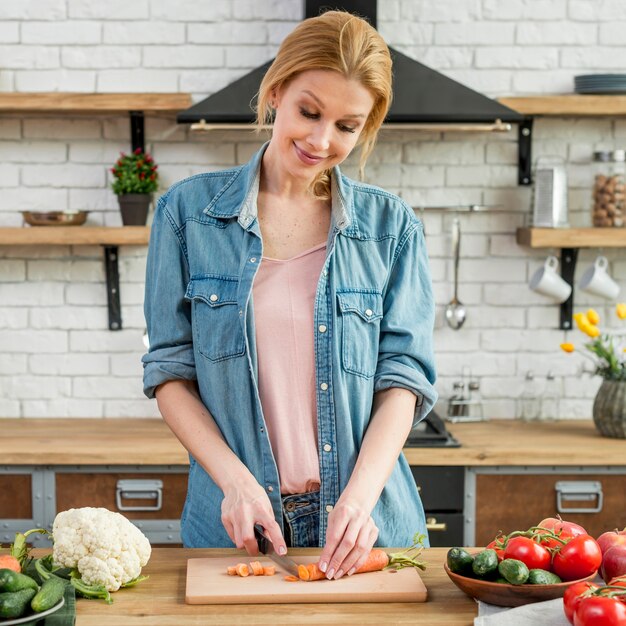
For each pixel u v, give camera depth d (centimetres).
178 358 187
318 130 168
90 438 332
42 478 315
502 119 324
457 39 367
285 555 168
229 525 169
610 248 374
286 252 188
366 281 189
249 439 182
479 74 367
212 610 153
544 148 370
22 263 367
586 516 320
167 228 190
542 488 319
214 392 184
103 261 369
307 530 183
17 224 366
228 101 325
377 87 168
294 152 173
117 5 362
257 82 331
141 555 164
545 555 156
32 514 316
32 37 362
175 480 317
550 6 367
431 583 165
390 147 368
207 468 177
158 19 363
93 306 370
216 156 367
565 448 319
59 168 365
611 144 371
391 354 192
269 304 184
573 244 346
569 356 375
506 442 328
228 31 363
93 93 344
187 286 188
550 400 369
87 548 159
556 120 369
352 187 194
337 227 187
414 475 316
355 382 186
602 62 368
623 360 366
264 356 183
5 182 365
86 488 316
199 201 190
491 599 153
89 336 370
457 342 374
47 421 363
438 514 317
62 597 146
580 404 376
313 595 156
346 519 165
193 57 364
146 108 342
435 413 361
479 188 371
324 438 183
